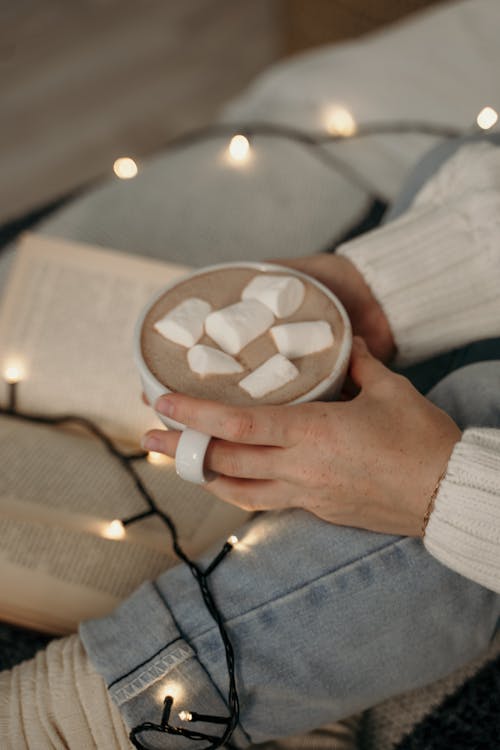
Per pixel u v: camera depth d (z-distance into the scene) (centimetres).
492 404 60
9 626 66
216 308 61
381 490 56
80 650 59
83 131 166
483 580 55
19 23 198
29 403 76
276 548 59
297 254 85
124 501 68
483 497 54
